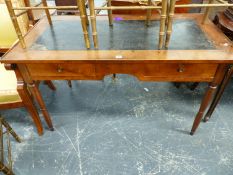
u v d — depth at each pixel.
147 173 1.18
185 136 1.38
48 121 1.39
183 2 1.76
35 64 1.03
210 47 1.01
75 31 1.22
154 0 1.43
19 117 1.58
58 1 2.33
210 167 1.20
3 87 1.15
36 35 1.19
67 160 1.27
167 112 1.57
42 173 1.21
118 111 1.60
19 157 1.30
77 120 1.54
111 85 1.87
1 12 1.35
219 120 1.49
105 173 1.20
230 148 1.30
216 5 0.92
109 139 1.39
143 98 1.71
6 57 0.99
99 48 1.04
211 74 1.03
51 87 1.79
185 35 1.12
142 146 1.33
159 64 1.00
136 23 1.29
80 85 1.89
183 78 1.05
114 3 1.67
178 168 1.20
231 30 1.29
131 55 0.97
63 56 0.98
